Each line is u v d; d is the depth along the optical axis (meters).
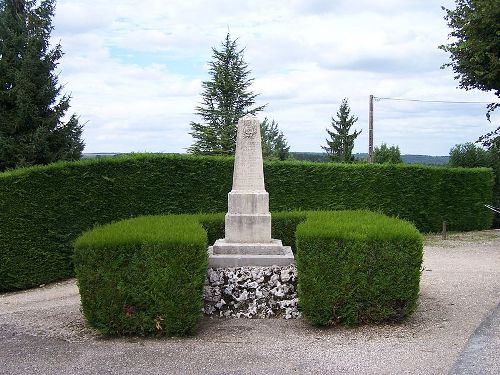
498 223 23.02
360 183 18.05
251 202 8.47
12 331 7.34
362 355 6.08
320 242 7.15
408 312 7.35
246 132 8.61
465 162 23.14
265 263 8.04
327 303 7.18
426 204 19.69
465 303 8.38
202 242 6.98
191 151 31.86
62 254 11.97
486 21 15.58
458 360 5.85
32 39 18.67
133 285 6.89
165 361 6.00
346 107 48.59
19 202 11.32
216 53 32.81
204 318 7.87
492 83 16.91
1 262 11.08
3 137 17.86
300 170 17.25
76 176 12.23
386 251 7.20
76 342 6.78
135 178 13.43
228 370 5.68
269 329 7.29
